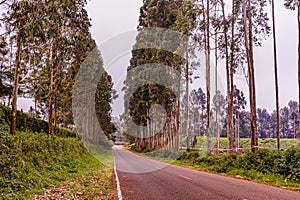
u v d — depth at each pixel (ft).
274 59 85.61
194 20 98.02
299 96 77.66
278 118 81.46
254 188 39.47
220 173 66.64
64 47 56.49
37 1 40.50
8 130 64.03
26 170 44.34
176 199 29.55
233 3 93.81
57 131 111.04
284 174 52.06
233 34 93.76
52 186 40.57
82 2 69.51
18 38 42.65
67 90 95.50
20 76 70.90
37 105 123.34
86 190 36.42
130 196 31.40
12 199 29.60
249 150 80.84
